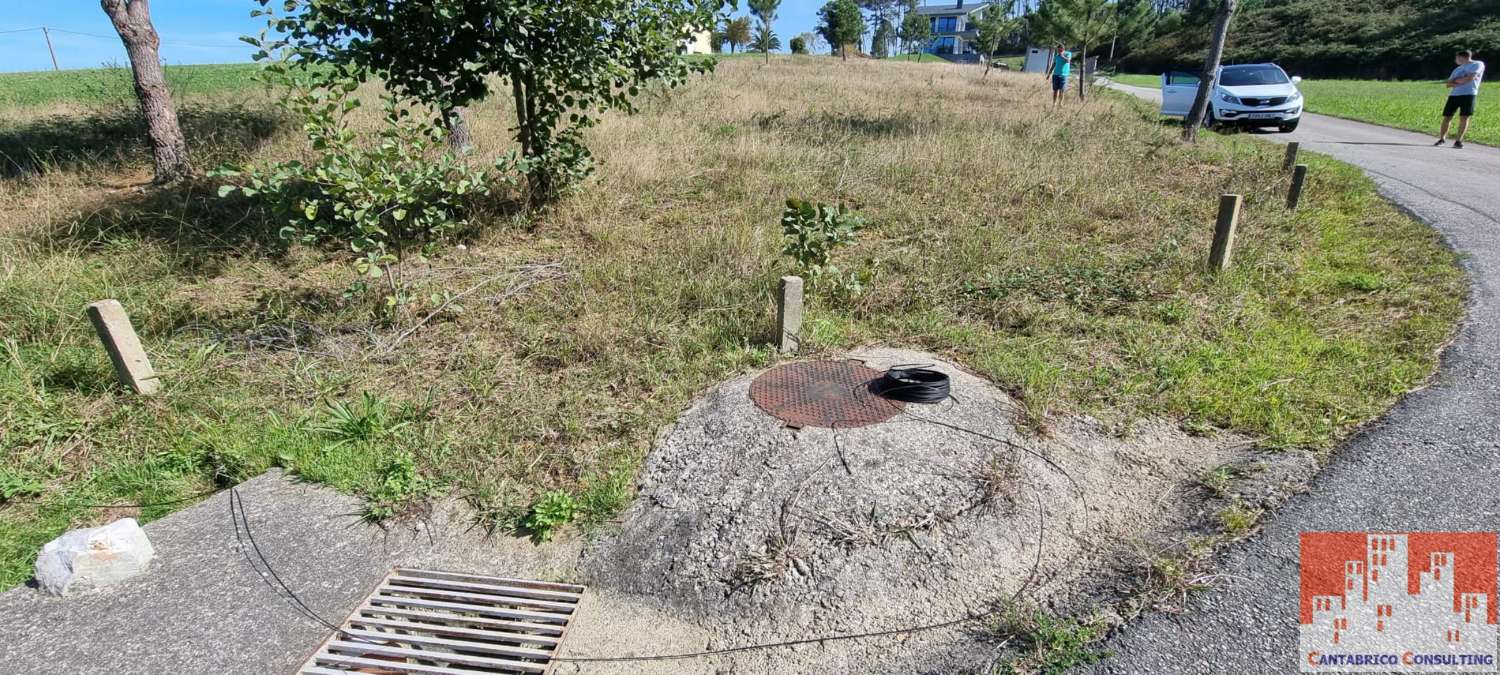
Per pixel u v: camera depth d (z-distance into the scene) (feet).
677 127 33.94
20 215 22.57
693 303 16.42
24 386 13.46
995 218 21.47
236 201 23.75
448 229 20.67
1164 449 10.80
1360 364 12.35
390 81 18.80
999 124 36.06
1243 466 10.12
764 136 32.35
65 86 57.31
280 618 9.00
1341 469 9.71
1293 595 7.84
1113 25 57.72
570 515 10.41
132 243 20.56
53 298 16.72
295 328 15.85
